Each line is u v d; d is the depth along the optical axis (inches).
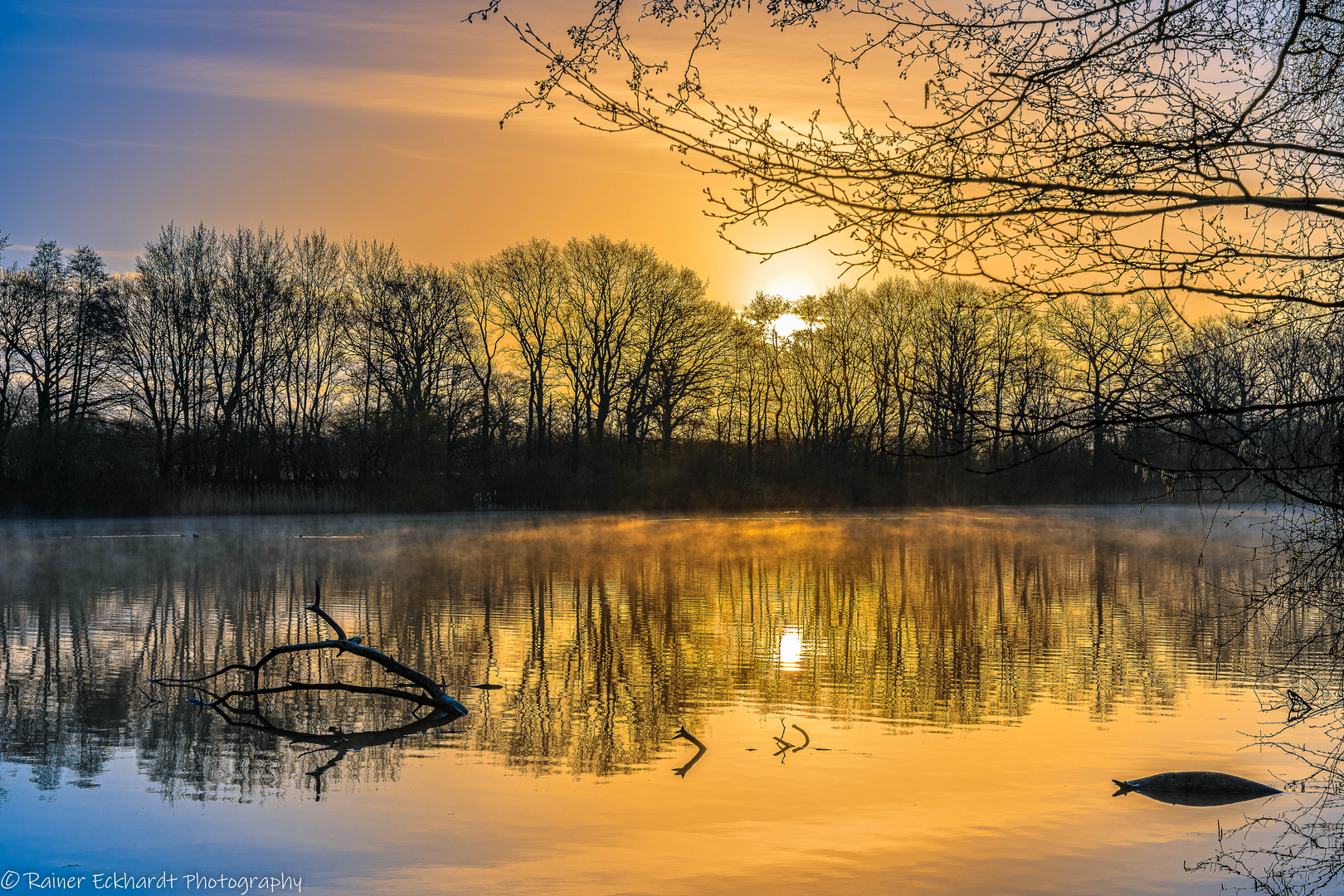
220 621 795.4
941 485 2591.0
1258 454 236.2
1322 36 221.0
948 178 202.1
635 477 2390.5
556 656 645.9
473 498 2283.5
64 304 1939.0
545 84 204.5
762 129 204.4
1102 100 210.4
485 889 295.4
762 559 1327.5
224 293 2183.8
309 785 390.0
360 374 2290.8
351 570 1189.7
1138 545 1566.2
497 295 2397.9
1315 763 408.2
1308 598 284.0
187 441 2169.0
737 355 2423.7
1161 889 293.9
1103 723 471.2
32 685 563.8
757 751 430.3
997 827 339.0
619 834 337.1
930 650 663.8
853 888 294.2
